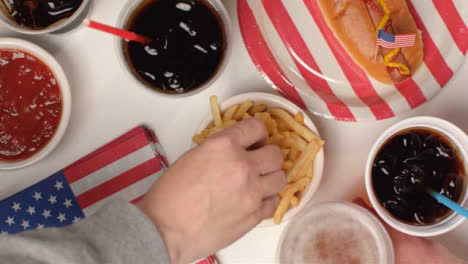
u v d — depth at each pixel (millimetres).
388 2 501
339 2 512
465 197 454
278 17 527
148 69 493
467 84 510
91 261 321
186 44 491
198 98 541
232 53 533
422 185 460
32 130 517
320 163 489
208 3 482
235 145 398
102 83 543
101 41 537
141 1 484
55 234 333
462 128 516
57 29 491
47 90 515
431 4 505
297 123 490
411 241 495
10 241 320
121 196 535
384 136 448
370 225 478
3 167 510
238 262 535
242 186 391
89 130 549
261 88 537
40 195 538
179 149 547
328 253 489
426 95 497
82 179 536
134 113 546
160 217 380
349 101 515
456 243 522
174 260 380
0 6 495
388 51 501
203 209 385
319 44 524
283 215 478
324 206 487
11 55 512
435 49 503
